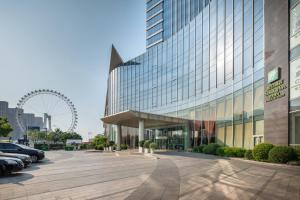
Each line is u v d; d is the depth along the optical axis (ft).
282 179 37.73
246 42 86.79
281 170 47.60
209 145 96.89
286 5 62.44
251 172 45.06
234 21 97.30
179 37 153.17
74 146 199.72
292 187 31.89
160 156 84.48
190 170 48.21
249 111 82.17
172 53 158.71
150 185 33.50
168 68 161.07
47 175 43.27
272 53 67.92
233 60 96.58
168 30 194.29
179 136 139.13
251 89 81.56
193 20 139.64
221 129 103.71
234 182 35.42
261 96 75.05
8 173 44.34
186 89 140.56
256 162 60.39
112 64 257.96
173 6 187.73
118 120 127.13
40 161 71.82
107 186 32.96
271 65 68.13
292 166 51.24
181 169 49.78
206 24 125.08
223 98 103.30
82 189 31.19
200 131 122.42
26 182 36.37
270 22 69.56
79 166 57.31
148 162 64.95
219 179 37.93
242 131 86.48
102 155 101.30
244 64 87.61
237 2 95.35
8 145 67.56
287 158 54.75
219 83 107.96
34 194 28.66
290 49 60.80
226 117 99.91
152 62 179.73
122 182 35.83
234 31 96.84
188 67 140.36
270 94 67.87
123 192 29.43
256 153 62.34
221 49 107.96
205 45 124.26
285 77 61.67
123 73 214.28
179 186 32.76
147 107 180.04
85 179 38.65
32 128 387.14
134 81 198.80
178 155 89.30
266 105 69.62
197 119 126.62
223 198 26.53
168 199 26.17
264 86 71.15
